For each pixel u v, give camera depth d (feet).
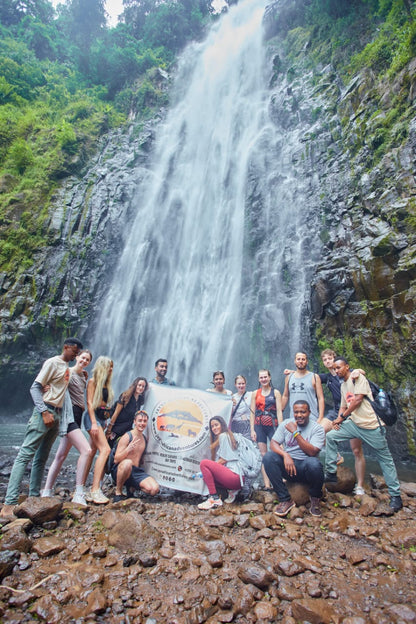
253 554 12.12
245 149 73.41
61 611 9.46
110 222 74.33
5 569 10.78
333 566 11.74
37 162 82.94
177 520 14.51
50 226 72.49
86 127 92.79
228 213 69.05
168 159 85.51
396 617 9.25
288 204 58.70
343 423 17.17
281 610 9.78
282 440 16.06
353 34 66.90
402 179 37.88
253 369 54.54
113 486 18.60
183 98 99.86
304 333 48.21
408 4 53.72
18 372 62.23
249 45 95.81
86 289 69.00
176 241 75.46
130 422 17.94
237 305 58.95
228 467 16.17
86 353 17.52
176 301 68.90
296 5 89.04
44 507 13.46
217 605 9.91
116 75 115.65
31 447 15.37
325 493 16.89
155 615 9.45
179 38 127.24
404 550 12.73
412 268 33.06
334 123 56.95
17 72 108.47
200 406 17.49
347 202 46.93
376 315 36.47
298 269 52.95
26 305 64.90
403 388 33.78
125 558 11.57
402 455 33.63
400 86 45.42
